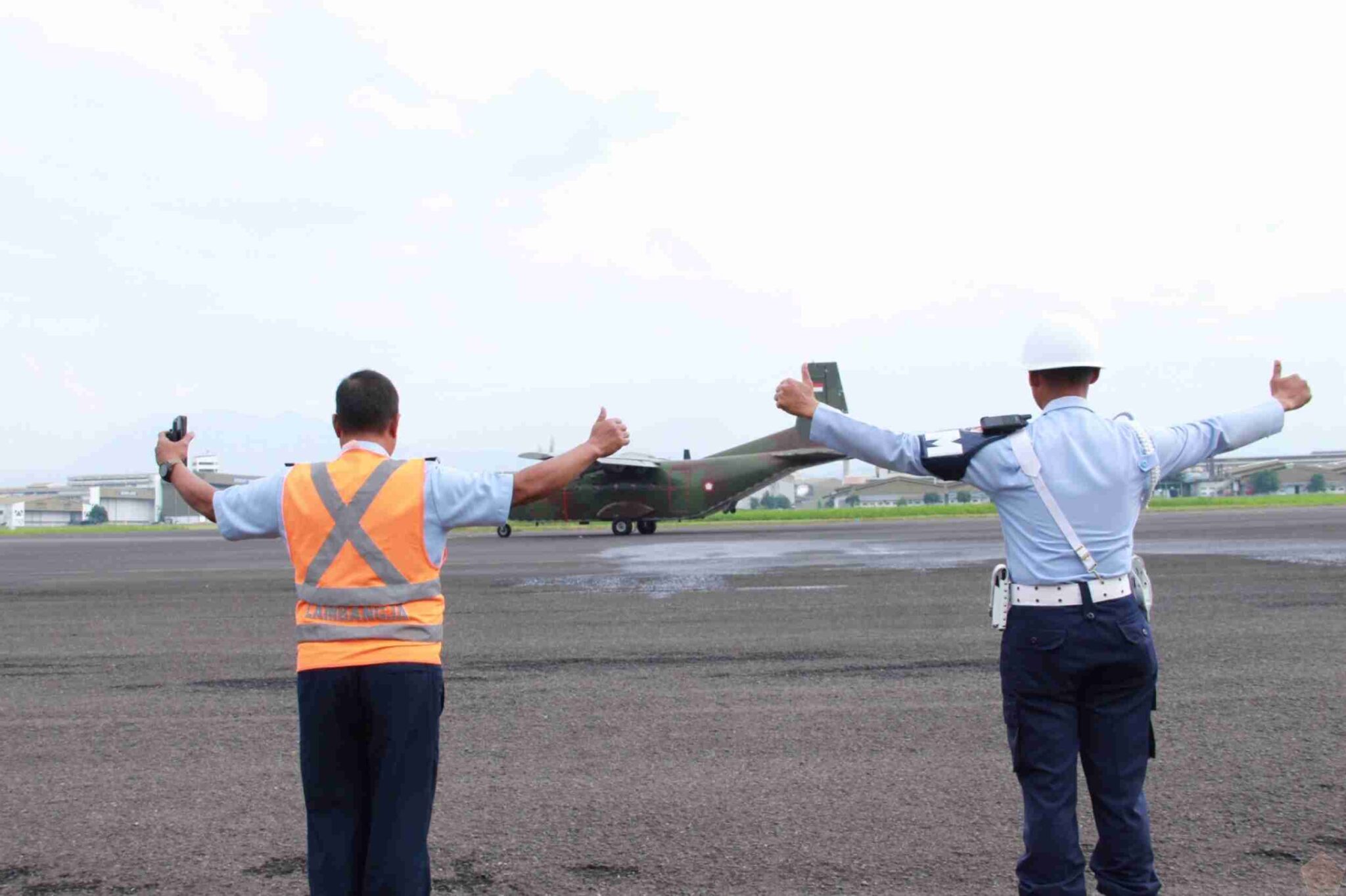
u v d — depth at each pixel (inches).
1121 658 121.3
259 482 128.5
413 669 119.3
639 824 181.9
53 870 164.6
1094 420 127.4
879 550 822.5
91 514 4633.4
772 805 191.0
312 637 119.6
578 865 163.9
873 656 337.7
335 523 120.7
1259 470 3218.5
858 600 482.6
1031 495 125.2
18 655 374.3
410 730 118.6
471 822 184.9
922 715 256.8
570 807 192.2
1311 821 177.3
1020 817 182.2
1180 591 486.6
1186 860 160.9
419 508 121.2
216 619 474.0
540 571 692.1
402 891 115.8
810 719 254.2
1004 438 127.8
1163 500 2172.7
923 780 204.4
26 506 4650.6
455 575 676.7
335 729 119.8
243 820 188.1
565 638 386.9
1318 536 877.2
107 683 318.7
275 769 220.8
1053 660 122.3
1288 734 232.7
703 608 464.4
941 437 130.1
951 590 516.1
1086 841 172.6
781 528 1438.2
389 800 117.4
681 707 270.5
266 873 162.9
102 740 246.1
